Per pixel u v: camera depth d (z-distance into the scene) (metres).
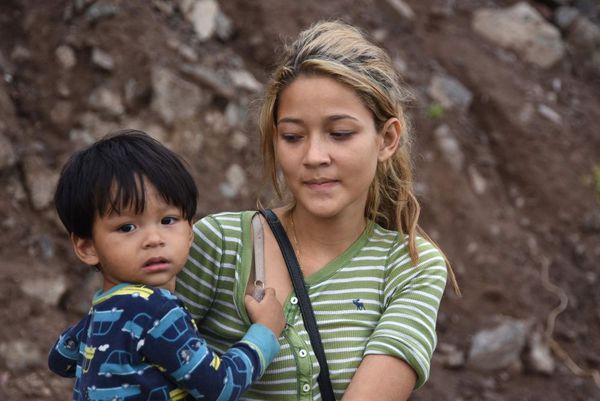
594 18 10.47
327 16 8.23
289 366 2.63
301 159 2.67
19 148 6.48
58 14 7.20
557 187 8.42
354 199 2.70
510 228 7.94
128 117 6.84
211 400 2.43
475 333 7.07
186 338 2.44
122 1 7.25
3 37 7.12
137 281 2.56
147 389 2.43
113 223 2.54
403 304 2.68
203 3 7.77
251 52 7.82
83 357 2.57
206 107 7.10
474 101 8.73
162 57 7.08
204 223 2.79
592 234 8.31
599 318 7.73
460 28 9.45
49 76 6.96
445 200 7.76
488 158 8.34
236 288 2.70
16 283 5.94
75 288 6.21
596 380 7.20
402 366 2.56
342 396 2.64
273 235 2.81
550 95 9.19
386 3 9.02
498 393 6.81
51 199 6.46
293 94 2.66
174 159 2.63
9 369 5.62
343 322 2.68
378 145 2.75
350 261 2.77
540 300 7.53
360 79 2.64
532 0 10.29
